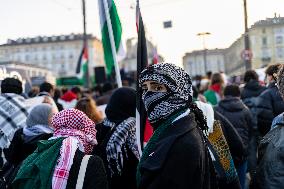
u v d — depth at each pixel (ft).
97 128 12.66
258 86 22.74
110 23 15.60
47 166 8.55
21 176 8.61
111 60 16.63
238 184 9.34
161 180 7.04
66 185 8.43
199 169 7.13
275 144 8.20
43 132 12.23
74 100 31.14
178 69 7.83
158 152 7.21
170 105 7.68
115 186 11.96
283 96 8.30
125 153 12.00
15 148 11.99
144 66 13.00
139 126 11.78
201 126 8.21
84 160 8.69
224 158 9.47
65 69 232.53
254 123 19.20
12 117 15.98
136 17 13.53
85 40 71.46
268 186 8.11
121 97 12.59
